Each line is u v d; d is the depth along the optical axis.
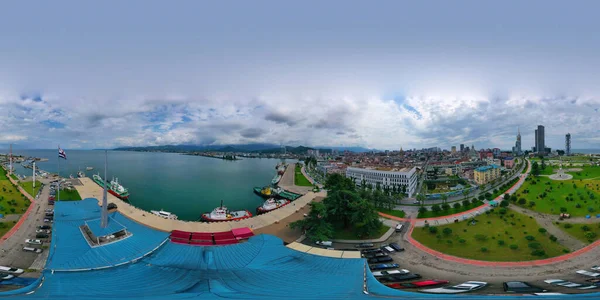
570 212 124.81
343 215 113.88
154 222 112.62
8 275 77.50
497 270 81.56
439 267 84.56
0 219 120.31
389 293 63.53
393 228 118.62
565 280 73.75
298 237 104.81
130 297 60.28
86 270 73.25
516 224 114.38
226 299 60.41
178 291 63.72
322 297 61.62
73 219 107.19
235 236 102.06
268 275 73.38
